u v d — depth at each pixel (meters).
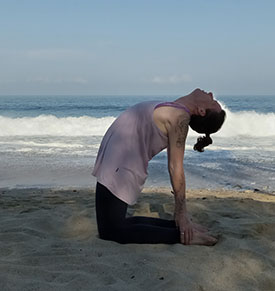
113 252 2.90
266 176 8.12
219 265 2.70
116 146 2.97
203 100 3.01
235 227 3.69
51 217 4.00
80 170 8.82
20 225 3.75
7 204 5.19
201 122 3.02
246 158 10.19
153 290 2.30
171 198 5.60
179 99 3.05
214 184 7.45
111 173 2.97
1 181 7.74
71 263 2.71
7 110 31.55
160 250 2.97
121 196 2.97
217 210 4.50
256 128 17.12
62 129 17.14
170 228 3.15
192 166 9.12
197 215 4.14
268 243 3.21
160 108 2.94
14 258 2.81
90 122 18.09
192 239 3.09
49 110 31.98
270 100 51.09
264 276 2.55
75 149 11.99
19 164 9.45
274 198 5.95
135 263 2.67
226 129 16.92
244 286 2.41
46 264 2.70
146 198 5.56
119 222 3.04
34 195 6.24
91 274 2.51
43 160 10.02
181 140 2.91
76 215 4.00
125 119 3.02
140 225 3.10
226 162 9.62
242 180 7.78
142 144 2.95
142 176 2.99
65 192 6.61
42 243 3.18
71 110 32.22
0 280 2.37
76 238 3.34
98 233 3.38
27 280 2.38
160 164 9.39
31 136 15.74
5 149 11.87
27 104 42.56
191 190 6.79
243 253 2.92
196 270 2.61
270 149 11.92
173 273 2.50
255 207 4.73
